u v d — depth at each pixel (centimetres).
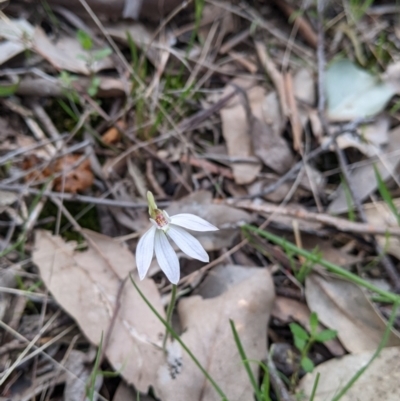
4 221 24
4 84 27
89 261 23
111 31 30
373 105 29
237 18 33
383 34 33
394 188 27
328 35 33
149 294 22
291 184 27
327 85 30
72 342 22
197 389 19
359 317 22
